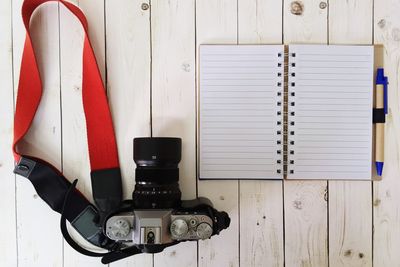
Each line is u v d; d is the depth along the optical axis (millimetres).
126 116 774
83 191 772
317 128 771
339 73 770
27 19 756
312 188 774
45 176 745
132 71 777
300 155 771
